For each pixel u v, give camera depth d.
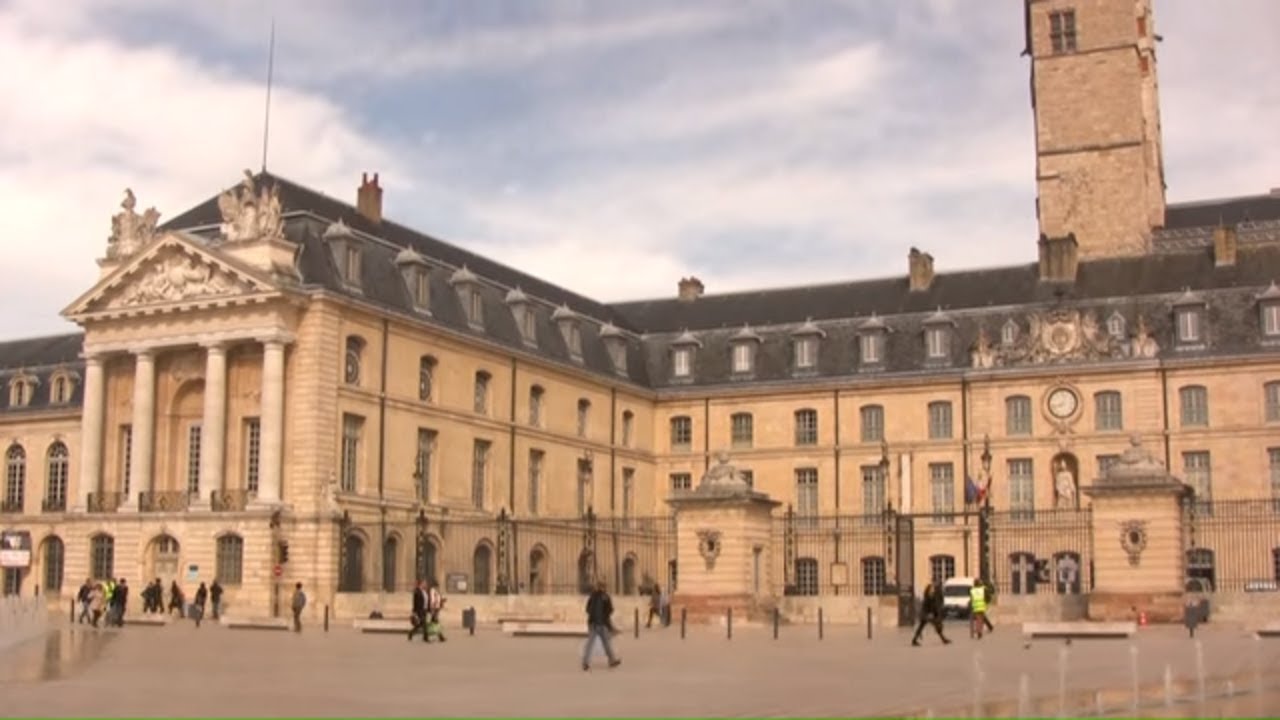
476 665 26.14
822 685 21.38
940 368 64.81
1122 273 64.94
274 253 51.09
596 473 66.00
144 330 53.66
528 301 63.22
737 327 70.94
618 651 29.70
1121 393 61.62
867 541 64.50
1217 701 18.66
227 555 50.66
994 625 38.56
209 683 22.09
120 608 43.84
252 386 52.62
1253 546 57.50
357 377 52.91
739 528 37.03
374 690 20.80
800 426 67.56
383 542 51.94
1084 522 60.38
